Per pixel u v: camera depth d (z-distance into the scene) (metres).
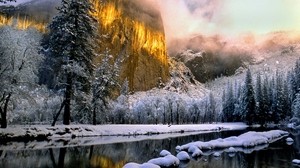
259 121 100.88
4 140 28.48
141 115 96.56
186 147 30.16
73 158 21.53
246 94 99.94
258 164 22.83
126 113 76.69
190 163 22.50
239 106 110.56
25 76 32.12
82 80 37.91
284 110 107.62
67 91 36.62
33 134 30.88
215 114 129.38
